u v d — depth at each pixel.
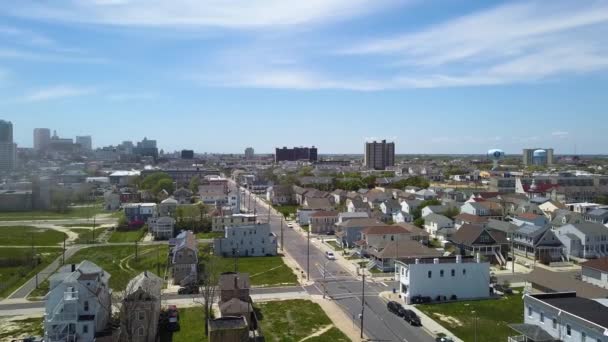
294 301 85.31
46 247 136.12
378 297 87.88
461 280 87.38
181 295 90.25
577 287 76.12
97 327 67.00
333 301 85.50
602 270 87.88
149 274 78.44
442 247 128.38
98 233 159.00
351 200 182.25
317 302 84.81
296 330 71.19
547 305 59.78
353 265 112.50
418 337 68.38
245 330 62.97
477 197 182.62
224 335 62.38
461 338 67.69
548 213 164.00
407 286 85.56
